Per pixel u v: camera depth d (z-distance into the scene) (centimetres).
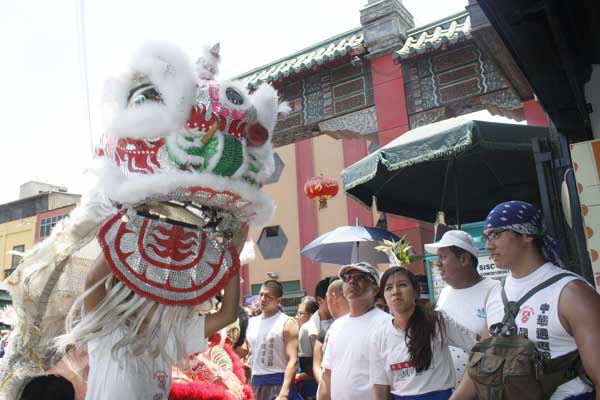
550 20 228
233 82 170
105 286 168
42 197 2159
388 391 287
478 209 593
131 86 158
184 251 167
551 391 189
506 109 728
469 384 225
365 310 326
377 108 816
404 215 589
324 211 1490
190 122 155
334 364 323
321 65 868
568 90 299
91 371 162
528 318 201
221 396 216
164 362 170
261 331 477
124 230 161
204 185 155
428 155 417
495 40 461
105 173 159
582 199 295
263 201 174
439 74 773
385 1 823
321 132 925
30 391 183
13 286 198
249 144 169
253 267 1584
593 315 184
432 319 271
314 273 1485
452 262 305
